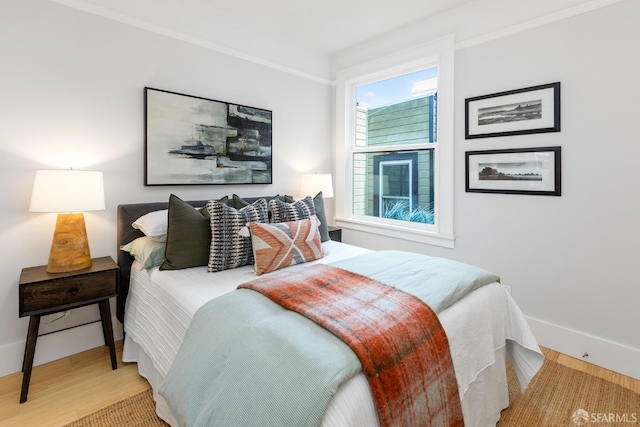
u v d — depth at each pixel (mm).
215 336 1155
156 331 1688
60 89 1992
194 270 1941
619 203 1930
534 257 2279
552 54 2125
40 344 2010
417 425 1020
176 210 1962
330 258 2229
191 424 973
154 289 1800
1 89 1815
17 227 1906
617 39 1891
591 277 2047
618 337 1960
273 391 886
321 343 1001
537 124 2201
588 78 1996
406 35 2922
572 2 2031
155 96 2346
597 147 1986
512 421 1563
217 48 2678
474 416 1372
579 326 2104
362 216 3529
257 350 1016
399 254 2043
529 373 1633
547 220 2209
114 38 2176
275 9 2627
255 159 2959
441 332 1219
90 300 1853
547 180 2186
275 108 3123
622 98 1891
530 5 2203
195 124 2555
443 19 2666
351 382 913
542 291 2252
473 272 1657
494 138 2422
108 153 2186
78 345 2146
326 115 3605
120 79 2211
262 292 1374
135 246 2049
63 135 2016
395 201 3254
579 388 1808
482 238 2535
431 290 1406
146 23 2303
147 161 2330
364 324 1095
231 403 922
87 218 2131
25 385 1663
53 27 1954
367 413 896
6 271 1887
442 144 2725
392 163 3258
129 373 1927
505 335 1604
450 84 2637
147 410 1618
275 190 3166
